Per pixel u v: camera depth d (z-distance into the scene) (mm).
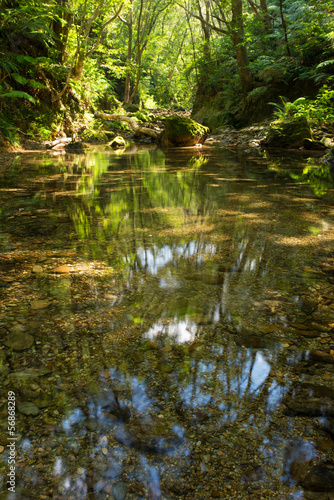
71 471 807
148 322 1388
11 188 4035
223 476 803
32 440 882
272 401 1015
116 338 1290
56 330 1331
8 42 8586
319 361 1185
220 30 14570
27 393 1033
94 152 8680
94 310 1471
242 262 1979
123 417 955
